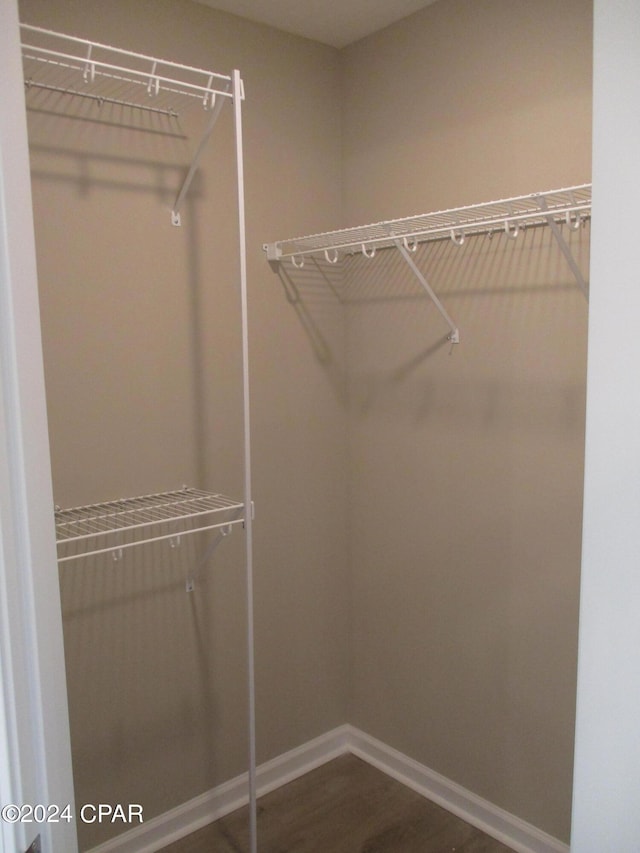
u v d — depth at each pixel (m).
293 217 2.28
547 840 1.99
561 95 1.76
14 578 0.75
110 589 1.94
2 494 0.73
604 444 0.85
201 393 2.09
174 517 1.71
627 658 0.85
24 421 0.76
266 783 2.36
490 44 1.91
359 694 2.55
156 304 1.97
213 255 2.08
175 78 1.95
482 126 1.95
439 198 2.10
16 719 0.75
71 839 0.87
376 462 2.40
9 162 0.75
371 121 2.28
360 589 2.52
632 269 0.80
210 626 2.17
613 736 0.88
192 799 2.18
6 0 0.75
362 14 2.10
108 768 1.98
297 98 2.25
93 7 1.78
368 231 1.99
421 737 2.34
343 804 2.28
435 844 2.08
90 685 1.93
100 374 1.87
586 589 0.89
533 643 1.98
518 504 1.98
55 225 1.76
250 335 2.20
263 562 2.29
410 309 2.22
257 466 2.25
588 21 1.69
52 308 1.77
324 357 2.42
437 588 2.24
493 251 1.96
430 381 2.19
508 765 2.08
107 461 1.90
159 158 1.94
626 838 0.88
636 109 0.78
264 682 2.34
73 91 1.76
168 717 2.10
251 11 2.06
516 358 1.94
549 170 1.80
